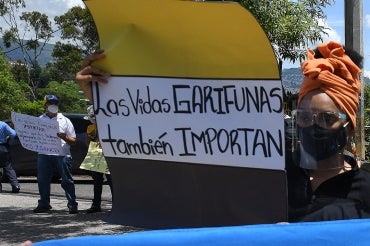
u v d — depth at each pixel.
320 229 1.85
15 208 9.35
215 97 2.04
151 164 2.13
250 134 2.01
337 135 2.06
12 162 13.77
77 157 13.26
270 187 2.02
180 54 2.05
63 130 8.64
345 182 2.10
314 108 2.07
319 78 2.04
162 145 2.10
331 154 2.07
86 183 14.34
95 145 8.06
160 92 2.09
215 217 2.07
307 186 2.13
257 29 1.88
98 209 8.80
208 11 1.89
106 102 2.14
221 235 1.80
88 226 7.52
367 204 2.07
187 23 1.97
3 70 26.00
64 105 45.97
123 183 2.17
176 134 2.09
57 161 8.69
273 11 5.68
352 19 6.56
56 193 11.87
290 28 5.76
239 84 2.00
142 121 2.12
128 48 2.09
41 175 8.81
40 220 8.07
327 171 2.12
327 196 2.10
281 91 1.95
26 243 1.78
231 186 2.06
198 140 2.07
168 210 2.12
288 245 1.84
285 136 2.12
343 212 2.04
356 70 2.10
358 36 6.57
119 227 7.38
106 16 2.08
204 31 1.96
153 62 2.08
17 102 25.69
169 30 2.02
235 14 1.87
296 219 2.10
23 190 12.60
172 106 2.08
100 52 2.12
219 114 2.04
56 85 46.94
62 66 43.88
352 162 2.18
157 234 1.79
